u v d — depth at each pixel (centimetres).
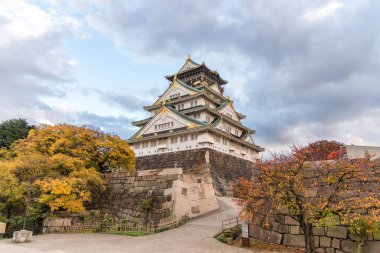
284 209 1491
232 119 4950
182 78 6084
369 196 1070
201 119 4625
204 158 3962
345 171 1100
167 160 4359
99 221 2380
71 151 2680
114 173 2852
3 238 1894
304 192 1270
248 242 1446
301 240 1379
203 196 2594
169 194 2286
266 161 1279
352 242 1169
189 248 1425
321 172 1227
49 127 2950
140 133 4925
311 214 1071
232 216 2362
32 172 2262
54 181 2158
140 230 2025
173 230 1930
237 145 4884
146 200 2347
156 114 4812
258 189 1247
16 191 2083
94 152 2886
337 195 1135
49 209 2258
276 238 1486
